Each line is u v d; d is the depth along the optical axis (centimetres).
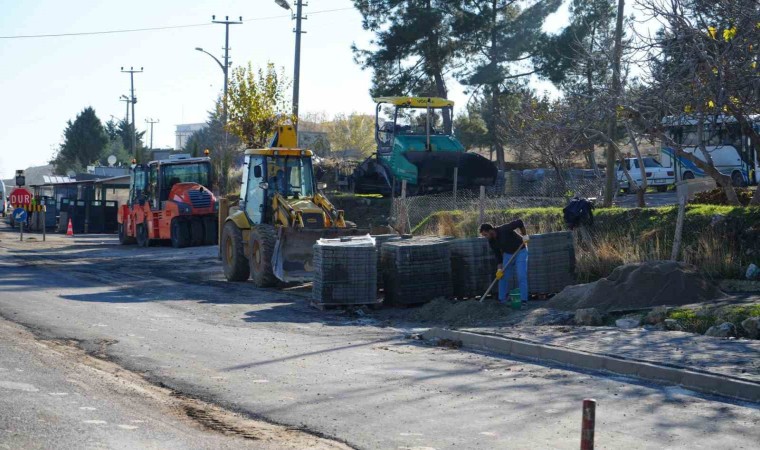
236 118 3772
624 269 1414
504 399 830
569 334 1157
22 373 895
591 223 1897
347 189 3609
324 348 1129
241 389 869
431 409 788
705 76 1656
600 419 755
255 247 1930
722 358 973
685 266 1420
